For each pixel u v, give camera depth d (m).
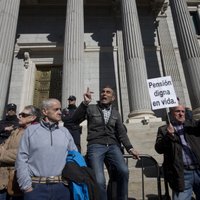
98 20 21.09
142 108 13.09
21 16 21.03
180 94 18.22
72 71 13.96
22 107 17.41
